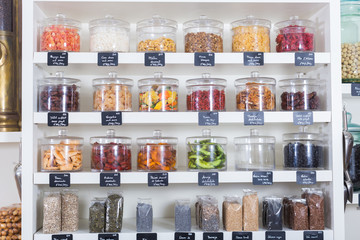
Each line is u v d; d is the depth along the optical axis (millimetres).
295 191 1986
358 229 2070
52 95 1689
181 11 1815
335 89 1716
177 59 1684
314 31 1787
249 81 1741
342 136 1738
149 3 1703
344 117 1787
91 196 1950
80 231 1672
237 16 1904
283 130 2027
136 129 1995
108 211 1656
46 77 1750
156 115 1670
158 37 1724
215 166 1705
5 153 2049
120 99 1714
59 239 1615
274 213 1687
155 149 1710
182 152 1999
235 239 1648
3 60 1838
